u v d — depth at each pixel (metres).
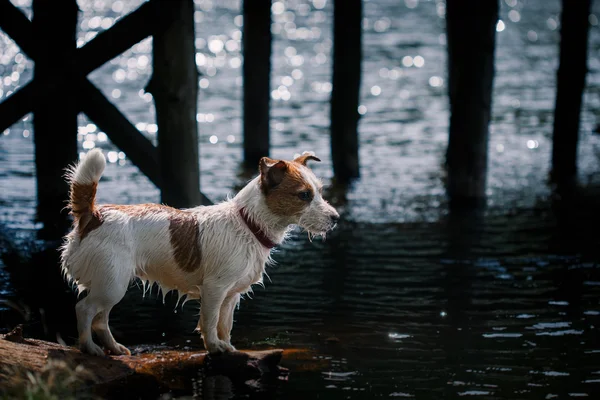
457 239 8.67
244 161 12.35
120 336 5.84
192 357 5.20
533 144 14.14
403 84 20.56
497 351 5.62
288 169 5.08
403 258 7.97
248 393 4.89
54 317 6.16
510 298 6.79
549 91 19.45
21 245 8.05
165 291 5.30
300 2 40.19
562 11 11.52
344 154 11.38
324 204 5.14
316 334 5.95
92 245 4.85
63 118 9.15
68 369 4.47
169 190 7.86
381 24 32.06
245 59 11.98
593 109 16.94
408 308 6.54
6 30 8.10
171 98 7.66
